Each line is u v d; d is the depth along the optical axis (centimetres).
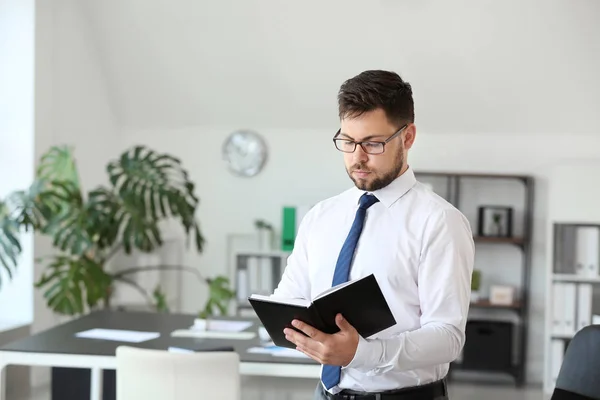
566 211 580
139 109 652
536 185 628
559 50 567
